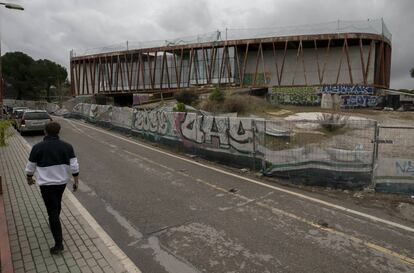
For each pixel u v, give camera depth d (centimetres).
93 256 471
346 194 754
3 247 456
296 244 502
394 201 698
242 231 551
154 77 5831
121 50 6069
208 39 5312
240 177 915
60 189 484
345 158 788
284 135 891
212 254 476
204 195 747
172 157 1227
